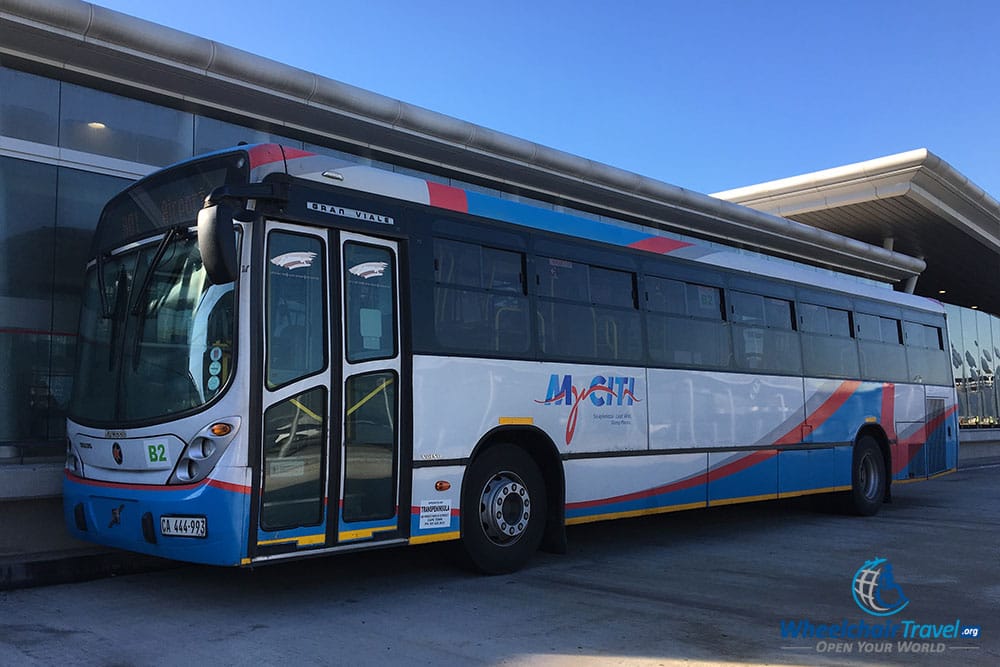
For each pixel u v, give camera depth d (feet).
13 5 27.35
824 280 40.40
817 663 16.52
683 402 30.86
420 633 18.28
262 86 34.04
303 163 21.03
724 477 32.32
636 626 19.01
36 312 28.86
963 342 102.68
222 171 20.44
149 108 32.40
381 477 21.33
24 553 23.59
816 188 71.92
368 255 22.07
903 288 85.30
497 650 17.03
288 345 19.88
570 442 26.43
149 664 15.97
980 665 16.57
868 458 41.45
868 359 42.27
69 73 30.09
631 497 28.32
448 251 24.00
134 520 19.69
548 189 48.29
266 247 19.80
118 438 20.27
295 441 19.65
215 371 19.03
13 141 28.81
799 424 36.73
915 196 68.85
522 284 25.89
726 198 78.13
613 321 28.68
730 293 34.22
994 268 97.76
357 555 27.76
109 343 21.67
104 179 30.99
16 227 28.66
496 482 24.54
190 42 31.42
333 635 18.08
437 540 22.48
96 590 22.54
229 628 18.63
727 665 16.28
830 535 34.19
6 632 18.20
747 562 27.55
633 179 50.80
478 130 41.88
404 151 40.88
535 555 28.66
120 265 22.30
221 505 18.31
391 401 21.86
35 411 28.55
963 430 90.22
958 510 44.04
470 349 23.89
